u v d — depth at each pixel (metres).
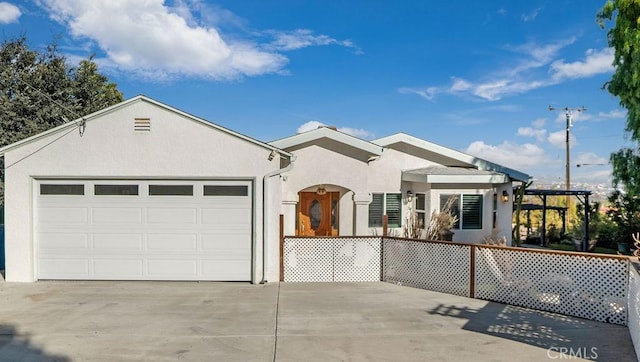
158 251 9.87
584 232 16.14
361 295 8.77
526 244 18.16
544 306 7.65
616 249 16.22
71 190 9.83
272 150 9.84
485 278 8.42
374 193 14.21
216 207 9.90
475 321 7.04
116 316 7.22
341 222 13.52
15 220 9.70
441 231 12.52
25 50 17.36
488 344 5.96
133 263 9.87
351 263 10.19
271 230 9.98
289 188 13.07
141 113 9.75
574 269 7.33
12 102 16.31
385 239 10.20
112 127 9.74
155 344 5.93
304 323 6.88
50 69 17.34
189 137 9.80
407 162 14.53
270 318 7.14
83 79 18.69
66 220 9.81
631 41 10.40
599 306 7.04
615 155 12.37
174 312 7.48
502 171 14.59
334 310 7.64
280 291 9.08
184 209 9.88
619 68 11.03
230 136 9.85
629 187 12.27
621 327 6.71
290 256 10.09
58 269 9.82
